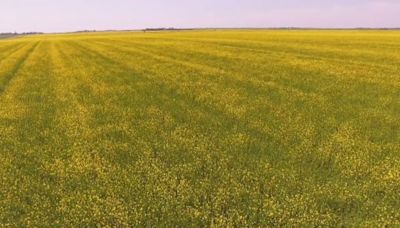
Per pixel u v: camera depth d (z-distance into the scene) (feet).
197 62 120.47
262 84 77.05
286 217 26.32
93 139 45.88
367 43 182.09
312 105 58.85
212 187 31.19
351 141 41.34
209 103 61.41
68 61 141.38
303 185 30.71
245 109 56.18
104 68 114.62
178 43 213.46
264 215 26.63
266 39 228.02
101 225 26.78
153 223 26.63
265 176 33.04
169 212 27.48
